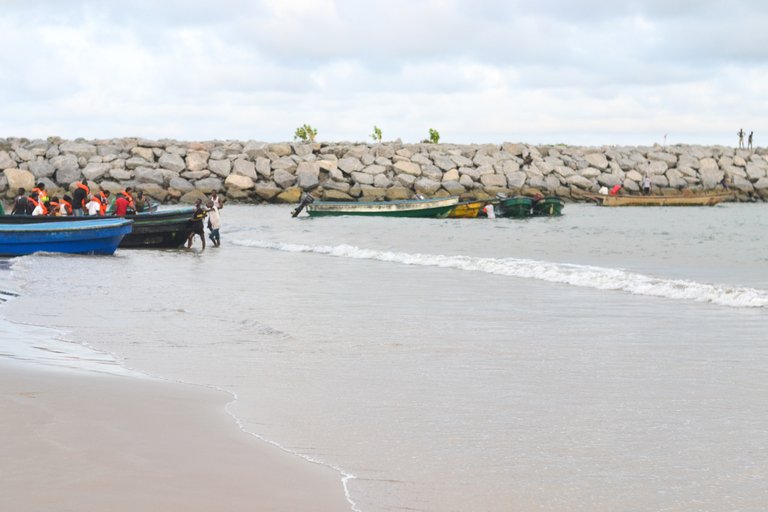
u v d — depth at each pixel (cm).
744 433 630
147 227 2911
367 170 6638
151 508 453
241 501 471
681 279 1778
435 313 1297
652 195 6644
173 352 964
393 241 3158
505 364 895
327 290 1628
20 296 1506
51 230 2470
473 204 4766
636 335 1081
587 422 661
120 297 1505
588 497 496
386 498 489
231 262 2341
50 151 6644
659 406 711
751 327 1136
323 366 884
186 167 6600
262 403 716
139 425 621
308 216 4856
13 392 711
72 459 530
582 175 7156
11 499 460
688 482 523
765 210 5984
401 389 774
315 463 549
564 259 2367
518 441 608
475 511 472
